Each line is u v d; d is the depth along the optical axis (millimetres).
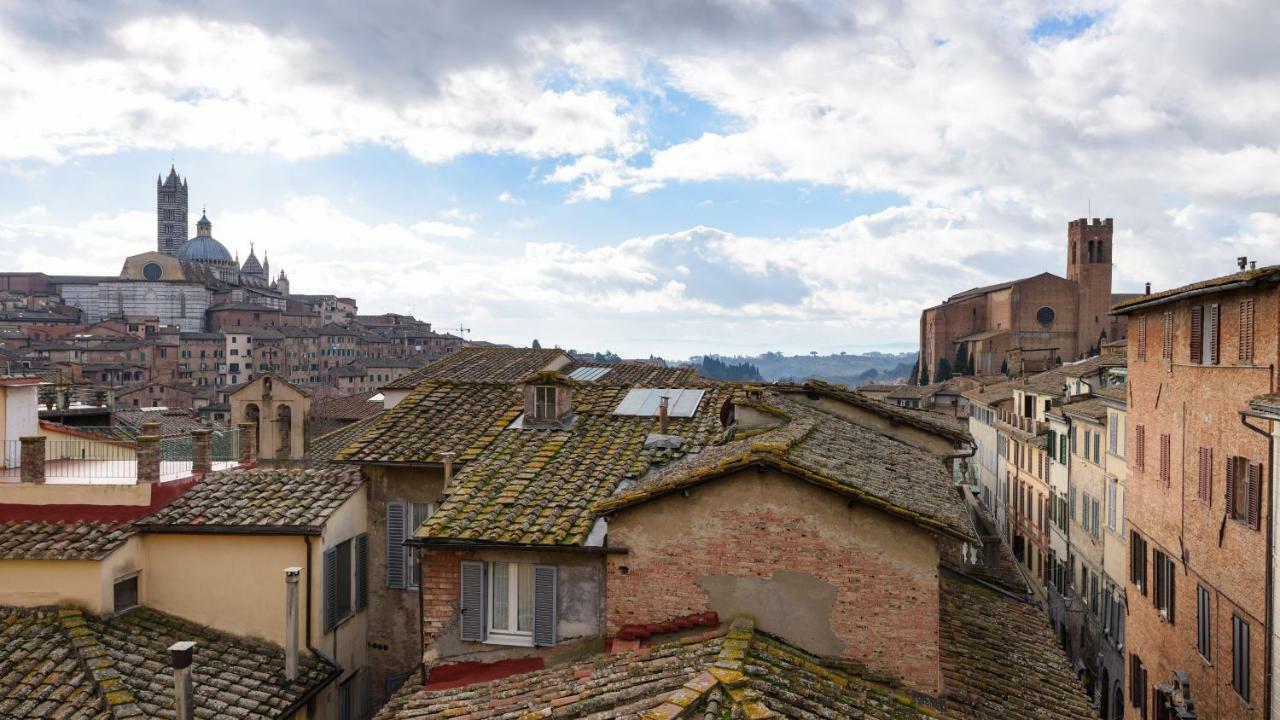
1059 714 13484
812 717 10203
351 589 19766
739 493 12984
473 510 15398
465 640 14719
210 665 17109
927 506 13508
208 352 170375
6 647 16234
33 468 19156
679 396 22016
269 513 18734
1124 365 44594
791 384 23812
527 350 40344
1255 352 22906
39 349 149375
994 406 74312
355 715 19766
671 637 13047
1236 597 23609
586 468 17203
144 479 19109
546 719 10922
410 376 35531
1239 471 24031
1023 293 143250
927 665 12367
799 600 12727
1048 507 56156
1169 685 28141
